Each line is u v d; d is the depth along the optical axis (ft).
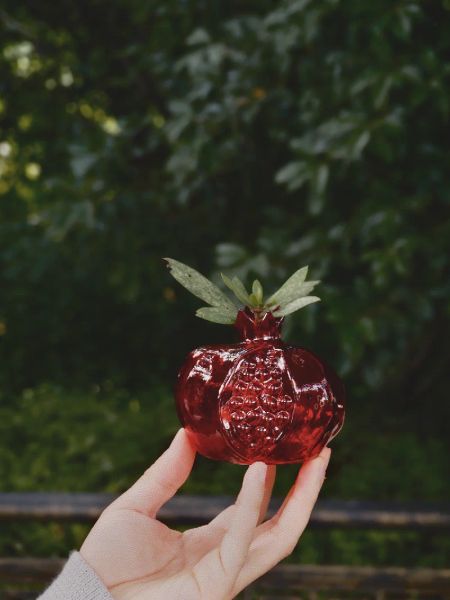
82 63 7.72
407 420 6.52
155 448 5.50
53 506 3.29
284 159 5.84
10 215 9.09
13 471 5.32
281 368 1.69
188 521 3.23
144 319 9.30
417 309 4.57
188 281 1.76
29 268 8.38
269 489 1.93
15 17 7.73
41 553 4.47
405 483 5.15
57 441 5.81
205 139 4.71
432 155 4.70
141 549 1.79
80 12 7.45
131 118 5.37
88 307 9.29
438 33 4.65
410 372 6.37
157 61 5.82
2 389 9.35
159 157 6.44
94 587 1.74
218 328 9.24
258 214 6.31
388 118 4.16
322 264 4.58
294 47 4.97
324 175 4.20
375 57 4.53
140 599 1.74
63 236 5.10
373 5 4.16
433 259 4.59
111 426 5.85
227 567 1.70
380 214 4.40
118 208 5.62
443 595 3.27
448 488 5.16
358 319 4.37
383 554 4.45
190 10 5.59
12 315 9.37
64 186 5.20
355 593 3.74
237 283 1.76
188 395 1.74
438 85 4.15
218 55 4.77
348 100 4.74
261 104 5.01
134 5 5.87
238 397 1.69
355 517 3.22
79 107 8.16
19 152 8.39
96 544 1.80
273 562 1.76
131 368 9.46
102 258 6.51
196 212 6.42
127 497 1.86
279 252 4.67
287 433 1.69
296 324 4.45
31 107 8.05
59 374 9.44
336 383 1.76
